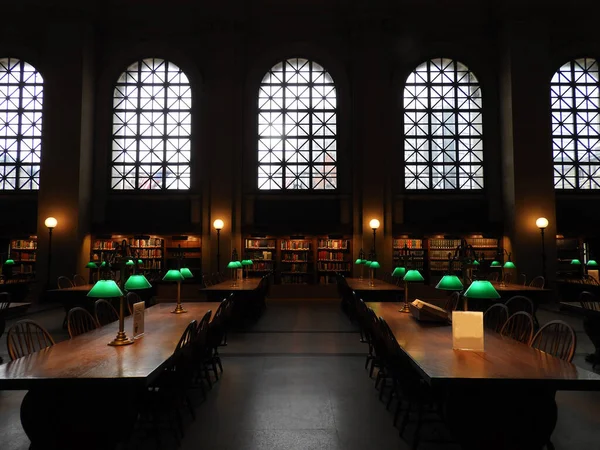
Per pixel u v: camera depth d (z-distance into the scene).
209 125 13.76
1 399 4.22
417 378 3.25
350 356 6.11
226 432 3.50
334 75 14.10
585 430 3.52
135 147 13.85
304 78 14.17
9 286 10.48
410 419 3.74
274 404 4.15
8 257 12.90
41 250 12.52
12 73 13.89
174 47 13.99
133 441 3.34
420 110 14.03
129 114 13.95
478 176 13.83
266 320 9.38
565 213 13.53
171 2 13.66
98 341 3.72
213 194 13.25
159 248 13.27
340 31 14.12
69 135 12.84
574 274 13.40
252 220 13.68
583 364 5.68
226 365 5.63
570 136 13.85
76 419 2.74
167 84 14.03
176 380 3.24
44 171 12.73
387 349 3.71
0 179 13.59
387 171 13.62
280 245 13.33
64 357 3.15
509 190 13.09
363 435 3.43
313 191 13.79
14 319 9.44
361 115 13.62
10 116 13.77
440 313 4.57
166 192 13.64
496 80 13.91
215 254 13.07
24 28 13.69
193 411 3.75
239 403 4.18
